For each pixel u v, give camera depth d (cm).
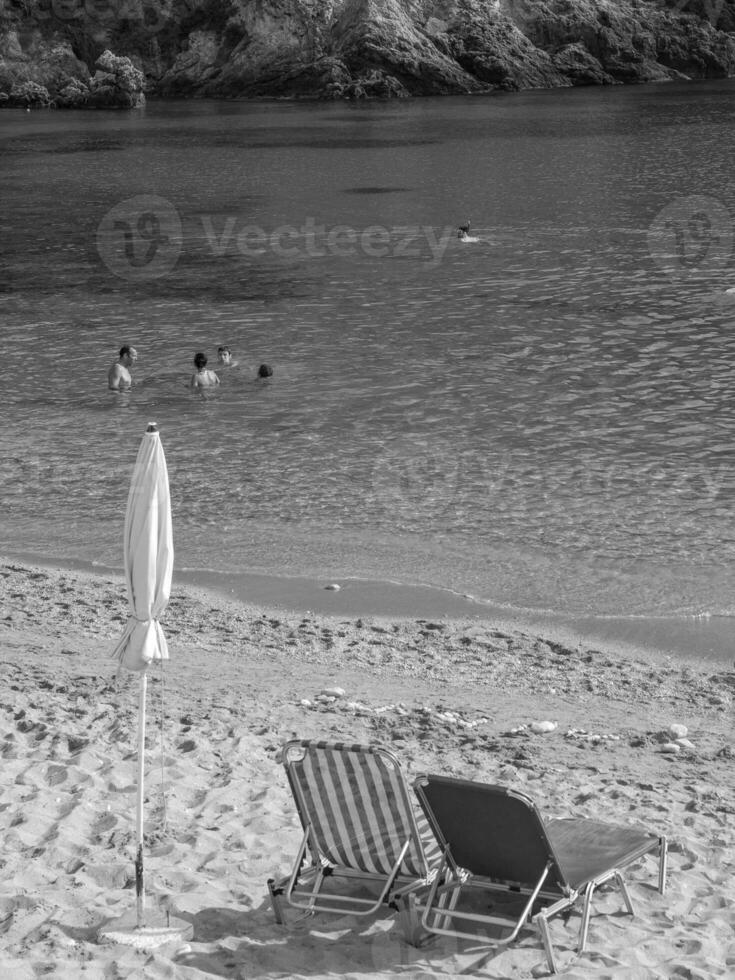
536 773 843
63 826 729
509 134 8075
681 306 2781
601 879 602
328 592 1307
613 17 13738
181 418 1984
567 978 562
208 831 728
